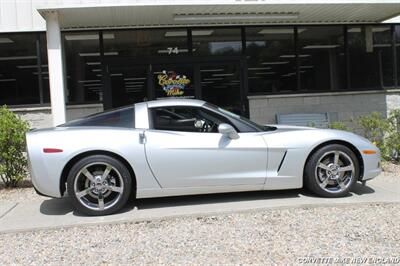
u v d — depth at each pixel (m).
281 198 6.20
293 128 6.46
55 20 8.57
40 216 5.86
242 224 5.24
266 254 4.31
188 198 6.43
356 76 11.34
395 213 5.55
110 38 10.41
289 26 11.04
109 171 5.70
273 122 10.88
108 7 8.53
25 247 4.79
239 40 10.85
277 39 11.00
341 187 6.18
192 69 10.70
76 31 10.27
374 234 4.81
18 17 10.05
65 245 4.80
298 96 10.98
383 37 11.45
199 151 5.83
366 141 6.31
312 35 11.16
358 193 6.50
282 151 6.01
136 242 4.78
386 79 11.41
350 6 9.41
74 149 5.61
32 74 10.17
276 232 4.93
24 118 10.10
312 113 10.98
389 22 11.41
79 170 5.62
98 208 5.68
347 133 6.30
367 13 10.19
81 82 10.34
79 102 10.29
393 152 9.37
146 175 5.75
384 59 11.46
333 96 11.12
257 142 5.96
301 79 11.09
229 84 10.81
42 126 10.15
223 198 6.36
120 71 10.46
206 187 5.90
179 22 10.11
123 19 9.56
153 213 5.68
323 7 9.41
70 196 5.64
